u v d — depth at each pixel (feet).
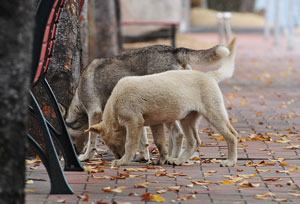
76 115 38.32
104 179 29.91
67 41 37.50
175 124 35.29
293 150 37.96
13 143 18.07
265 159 35.27
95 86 37.70
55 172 26.71
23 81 18.24
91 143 37.09
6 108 17.83
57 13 28.66
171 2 108.17
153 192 27.04
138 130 32.86
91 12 81.97
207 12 238.68
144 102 32.40
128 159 33.60
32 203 24.89
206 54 35.32
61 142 31.94
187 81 32.71
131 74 37.58
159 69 37.01
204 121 50.93
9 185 18.03
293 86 76.69
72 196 26.27
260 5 242.37
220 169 32.58
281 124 48.83
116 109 33.06
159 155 35.81
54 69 37.40
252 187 28.19
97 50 87.97
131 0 108.06
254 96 67.46
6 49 17.72
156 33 110.52
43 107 37.09
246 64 105.81
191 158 35.73
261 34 185.47
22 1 17.88
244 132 44.88
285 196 26.37
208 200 25.55
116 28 94.79
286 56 120.47
